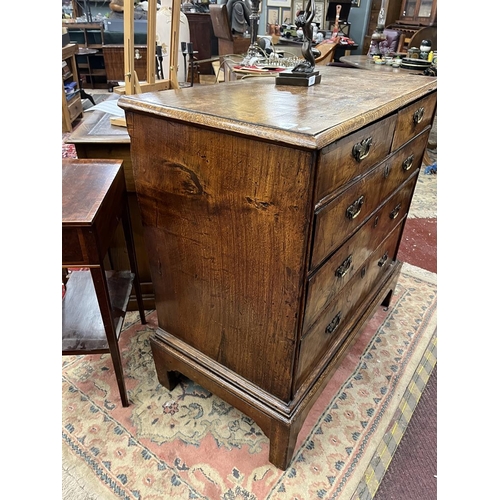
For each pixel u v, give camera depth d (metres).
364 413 1.25
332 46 3.30
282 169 0.70
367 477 1.06
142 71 3.94
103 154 1.33
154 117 0.84
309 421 1.22
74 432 1.16
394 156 1.07
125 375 1.36
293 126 0.68
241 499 1.00
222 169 0.78
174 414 1.23
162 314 1.17
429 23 4.09
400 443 1.16
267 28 4.82
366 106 0.84
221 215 0.84
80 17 5.39
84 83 5.41
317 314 0.94
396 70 2.72
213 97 0.91
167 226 0.97
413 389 1.34
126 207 1.29
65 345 1.12
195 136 0.79
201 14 4.80
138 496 1.01
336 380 1.37
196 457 1.10
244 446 1.14
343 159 0.75
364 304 1.35
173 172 0.88
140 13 4.30
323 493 1.02
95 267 0.94
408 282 1.92
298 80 1.08
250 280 0.88
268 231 0.78
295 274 0.79
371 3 5.18
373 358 1.46
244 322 0.95
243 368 1.03
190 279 1.01
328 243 0.83
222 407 1.25
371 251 1.20
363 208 0.96
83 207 0.92
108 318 1.05
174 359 1.18
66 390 1.30
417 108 1.13
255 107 0.82
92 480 1.04
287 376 0.94
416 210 2.63
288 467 1.08
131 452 1.11
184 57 3.47
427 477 1.07
